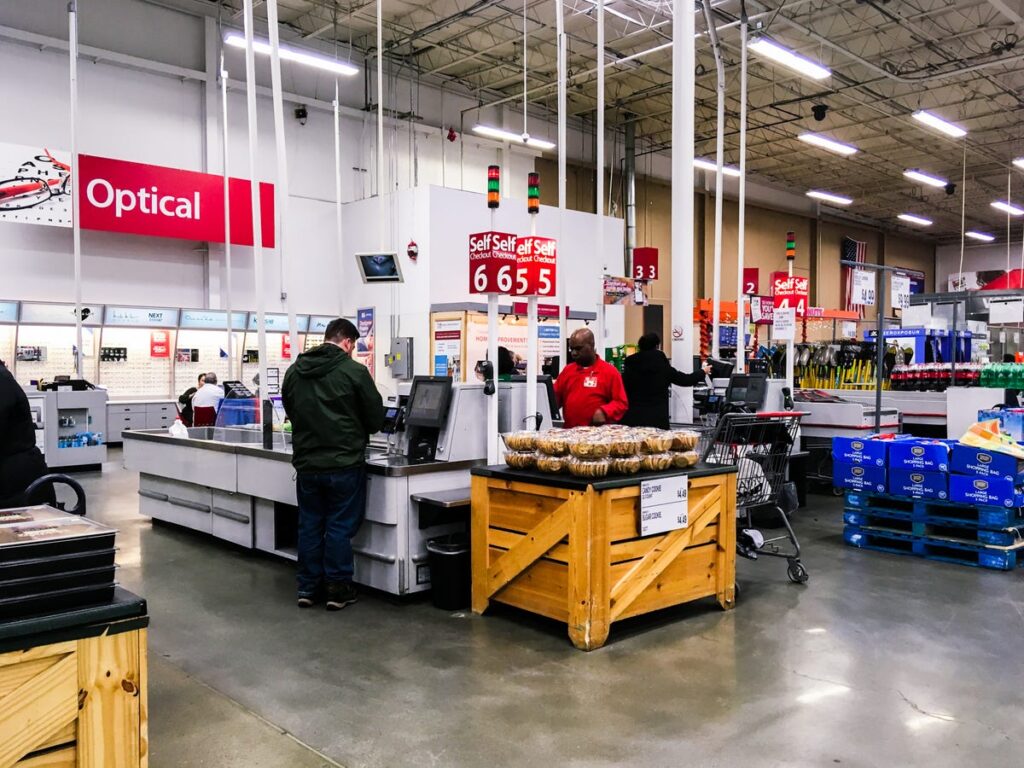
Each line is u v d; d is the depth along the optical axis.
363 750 2.44
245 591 4.26
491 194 4.27
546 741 2.49
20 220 10.07
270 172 12.96
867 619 3.73
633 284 6.61
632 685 2.93
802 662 3.16
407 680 2.99
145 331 11.91
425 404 4.25
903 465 5.07
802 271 23.94
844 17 12.49
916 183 22.69
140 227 11.23
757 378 6.83
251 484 4.90
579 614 3.31
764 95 16.16
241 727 2.61
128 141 11.52
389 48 13.88
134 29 11.59
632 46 14.03
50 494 3.23
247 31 5.32
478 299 12.46
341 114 13.75
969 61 13.78
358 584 4.30
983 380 7.70
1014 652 3.29
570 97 16.58
